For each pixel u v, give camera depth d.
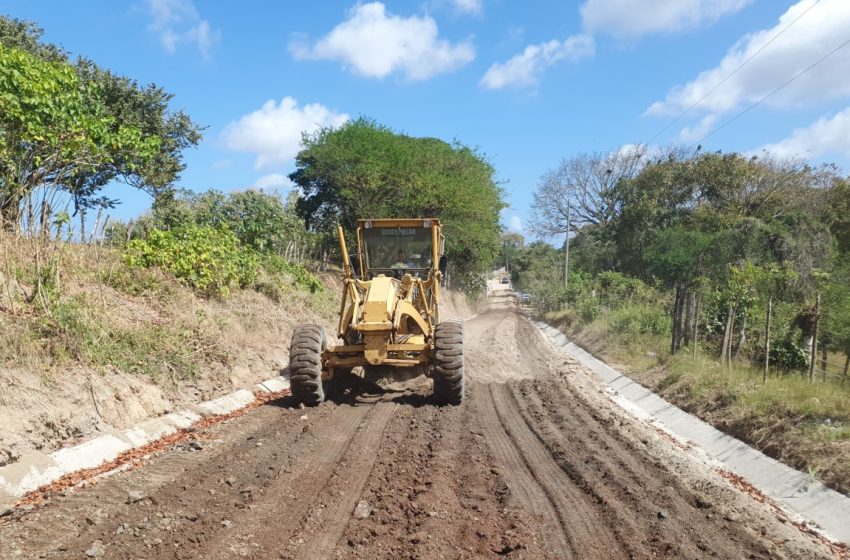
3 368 7.32
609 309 28.72
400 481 6.74
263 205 19.47
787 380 11.28
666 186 39.34
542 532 5.63
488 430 9.34
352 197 29.47
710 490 7.34
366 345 10.41
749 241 25.53
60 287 9.34
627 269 40.34
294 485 6.50
